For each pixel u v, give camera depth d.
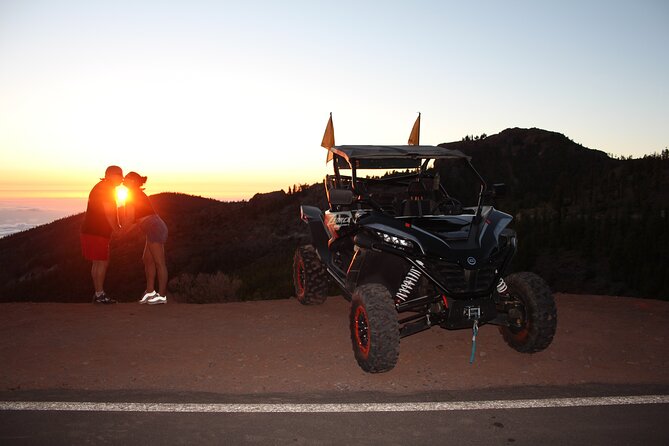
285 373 4.64
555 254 165.00
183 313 6.78
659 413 3.70
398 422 3.55
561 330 5.96
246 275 89.50
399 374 4.64
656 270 141.88
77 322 6.27
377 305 4.48
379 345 4.40
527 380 4.46
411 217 5.38
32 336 5.69
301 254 7.22
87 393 4.11
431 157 5.77
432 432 3.39
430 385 4.36
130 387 4.27
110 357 5.03
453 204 5.90
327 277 7.14
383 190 6.57
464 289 4.75
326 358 5.07
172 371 4.66
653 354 5.13
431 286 4.91
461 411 3.74
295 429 3.43
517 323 5.06
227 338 5.70
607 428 3.45
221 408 3.77
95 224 7.05
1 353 5.13
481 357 5.10
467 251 4.79
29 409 3.75
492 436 3.33
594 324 6.20
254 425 3.50
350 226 6.04
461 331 5.98
